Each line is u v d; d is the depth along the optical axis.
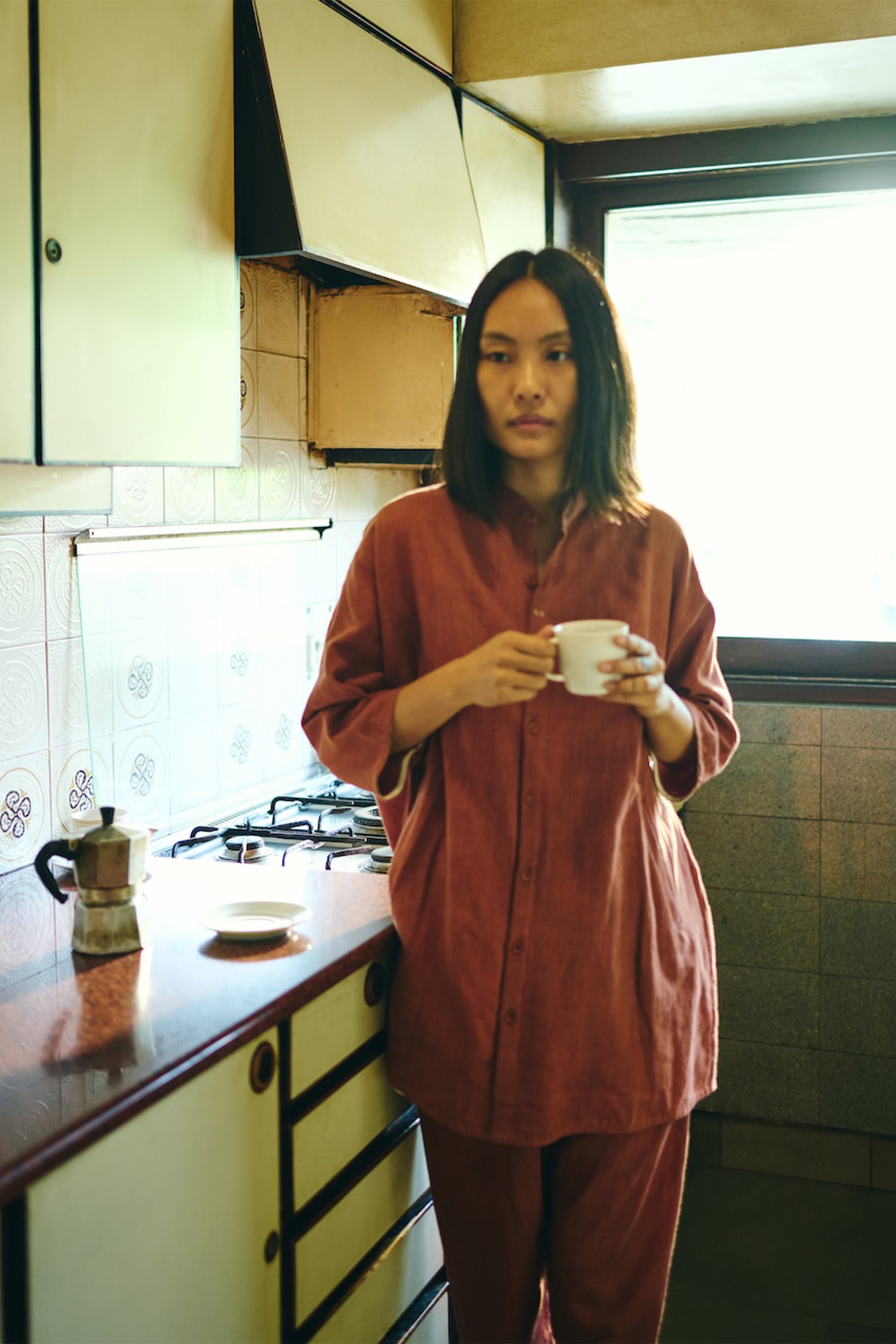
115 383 1.51
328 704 1.49
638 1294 1.54
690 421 2.95
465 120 2.46
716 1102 2.93
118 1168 1.16
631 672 1.29
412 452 2.49
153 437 1.58
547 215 2.82
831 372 2.84
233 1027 1.30
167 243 1.59
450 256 2.17
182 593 2.21
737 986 2.90
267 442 2.41
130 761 2.10
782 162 2.70
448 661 1.46
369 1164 1.61
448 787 1.47
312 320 2.52
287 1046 1.41
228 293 1.73
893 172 2.68
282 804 2.46
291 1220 1.43
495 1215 1.51
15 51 1.33
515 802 1.44
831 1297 2.36
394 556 1.50
